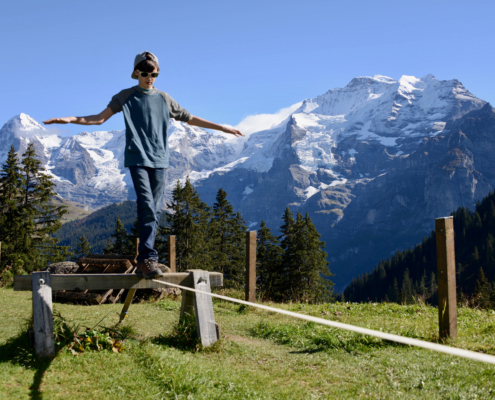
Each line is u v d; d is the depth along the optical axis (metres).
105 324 7.07
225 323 7.99
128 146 4.52
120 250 63.28
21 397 3.56
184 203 55.47
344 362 5.24
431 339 6.50
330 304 11.49
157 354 4.71
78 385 3.91
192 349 5.49
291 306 11.07
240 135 5.23
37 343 4.59
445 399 3.96
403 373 4.68
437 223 6.50
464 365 4.89
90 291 11.48
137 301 12.35
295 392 4.07
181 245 54.34
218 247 63.50
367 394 4.08
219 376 4.34
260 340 6.68
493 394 4.02
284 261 57.97
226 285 30.64
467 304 11.39
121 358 4.70
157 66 4.68
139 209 4.58
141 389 3.86
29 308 8.94
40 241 38.12
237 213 65.56
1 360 4.47
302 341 6.34
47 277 4.86
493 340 6.51
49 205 38.75
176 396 3.68
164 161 4.67
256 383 4.33
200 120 5.12
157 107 4.71
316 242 57.62
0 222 35.12
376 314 9.70
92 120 4.31
